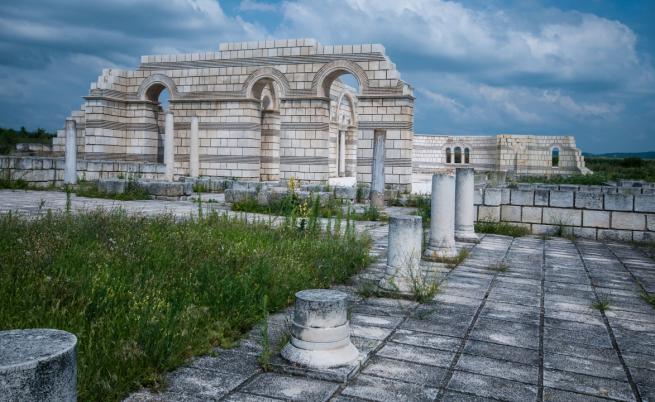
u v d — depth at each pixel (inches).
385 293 258.1
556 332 214.2
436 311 237.1
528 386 161.2
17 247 266.5
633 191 775.1
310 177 1046.4
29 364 91.9
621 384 165.5
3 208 522.6
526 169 1780.3
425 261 359.6
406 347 190.5
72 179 795.4
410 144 989.8
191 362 167.9
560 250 429.1
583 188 831.1
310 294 175.3
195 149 1088.8
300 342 168.9
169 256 272.4
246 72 1078.4
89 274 219.5
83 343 158.4
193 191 893.8
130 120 1164.5
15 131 2027.6
